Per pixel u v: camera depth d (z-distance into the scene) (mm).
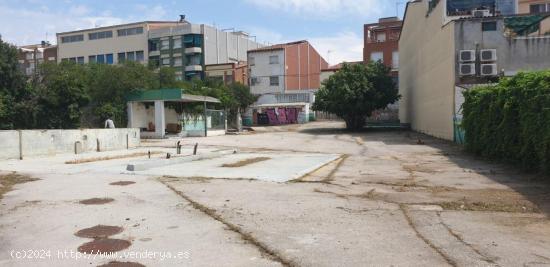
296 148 25266
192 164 15820
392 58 59938
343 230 6867
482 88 18469
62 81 34500
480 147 18172
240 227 7016
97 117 36906
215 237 6492
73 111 34719
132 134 26203
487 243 6215
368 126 47188
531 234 6691
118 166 14969
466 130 19812
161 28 75875
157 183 11273
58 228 7016
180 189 10391
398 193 10086
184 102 38312
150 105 38281
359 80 40531
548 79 11523
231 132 41906
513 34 26500
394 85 41656
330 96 41000
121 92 36844
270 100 65375
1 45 33688
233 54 81125
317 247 6020
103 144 23641
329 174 13414
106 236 6574
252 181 11641
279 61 65000
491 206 8625
